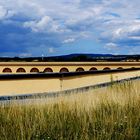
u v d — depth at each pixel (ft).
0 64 163.73
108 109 33.24
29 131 25.67
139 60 183.21
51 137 25.32
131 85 59.00
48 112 31.81
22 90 57.52
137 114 31.65
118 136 24.99
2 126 28.55
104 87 60.90
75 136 24.45
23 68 166.71
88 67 172.04
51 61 177.78
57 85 62.90
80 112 31.71
